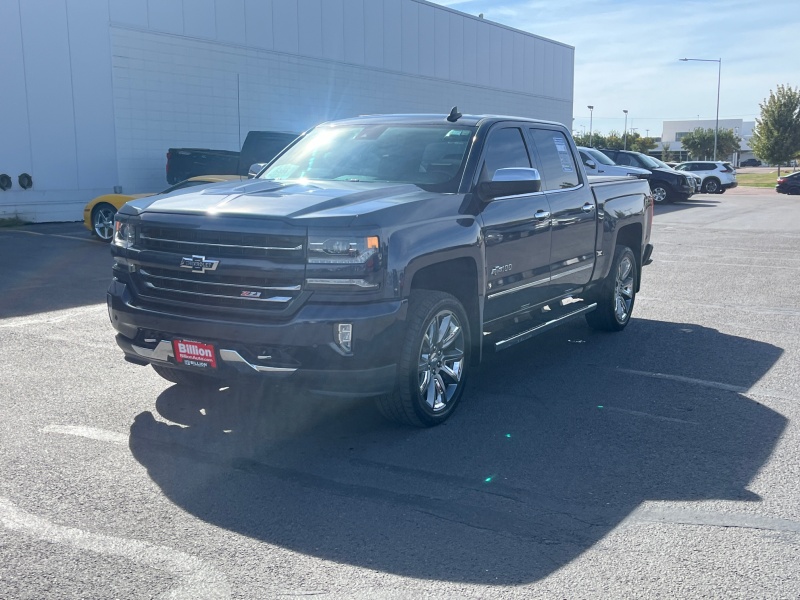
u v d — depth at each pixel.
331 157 6.28
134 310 5.06
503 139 6.27
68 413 5.45
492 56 35.62
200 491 4.25
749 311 9.47
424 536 3.78
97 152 20.41
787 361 7.14
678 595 3.27
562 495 4.27
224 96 23.58
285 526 3.86
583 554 3.62
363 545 3.68
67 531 3.76
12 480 4.33
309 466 4.62
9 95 18.52
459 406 5.81
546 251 6.48
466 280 5.59
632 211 8.18
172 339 4.94
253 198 5.07
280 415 5.53
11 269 11.66
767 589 3.32
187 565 3.47
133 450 4.80
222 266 4.75
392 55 29.66
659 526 3.91
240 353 4.70
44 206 19.44
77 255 13.24
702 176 40.00
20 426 5.18
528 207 6.20
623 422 5.48
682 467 4.68
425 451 4.90
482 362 7.10
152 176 21.80
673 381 6.51
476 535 3.80
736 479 4.51
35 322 8.21
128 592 3.24
